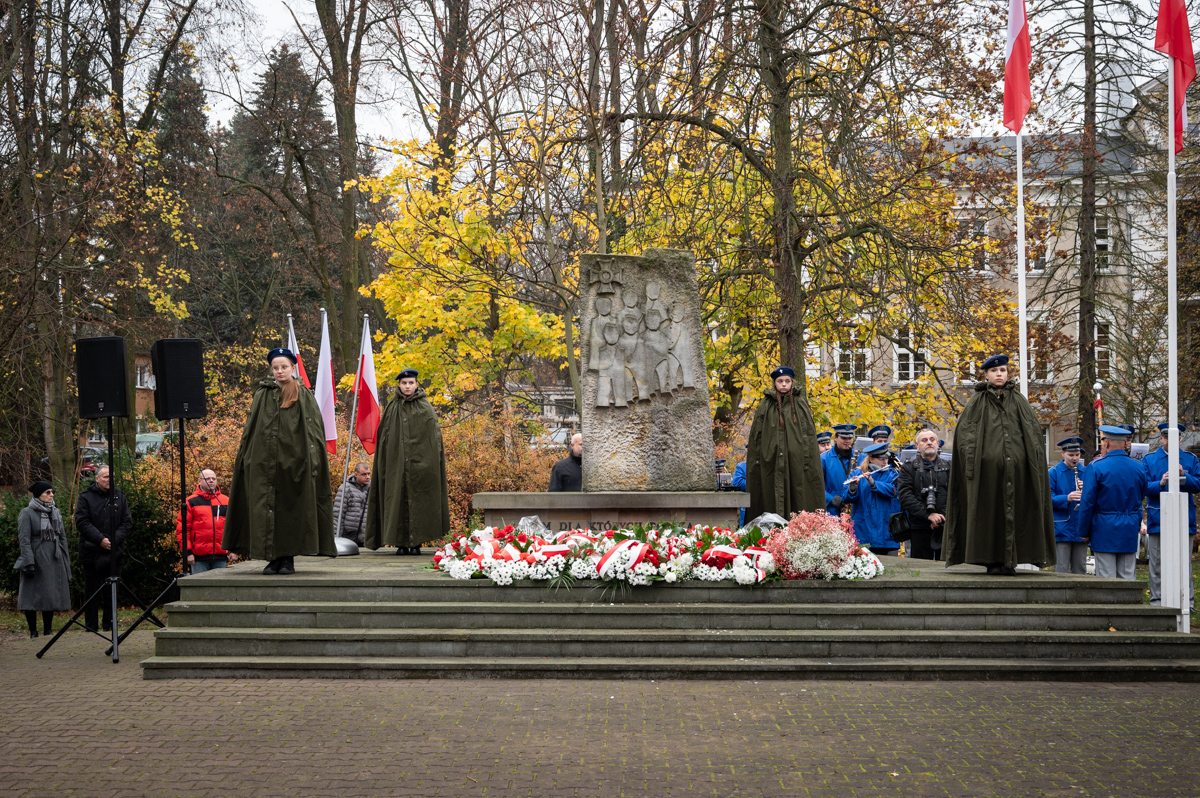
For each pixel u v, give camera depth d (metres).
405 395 11.89
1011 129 12.33
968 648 8.32
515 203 17.11
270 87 25.61
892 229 15.69
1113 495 10.84
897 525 11.64
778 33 15.40
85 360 10.23
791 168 16.00
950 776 5.70
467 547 9.32
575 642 8.35
